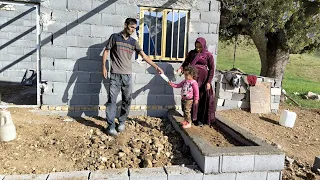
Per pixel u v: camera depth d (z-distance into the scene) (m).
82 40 5.73
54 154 4.32
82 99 5.89
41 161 4.09
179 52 6.27
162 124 5.81
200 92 5.46
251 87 7.64
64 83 5.78
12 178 3.56
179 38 6.23
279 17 8.24
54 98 5.79
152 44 6.11
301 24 8.80
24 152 4.26
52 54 5.66
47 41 5.60
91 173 3.77
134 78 6.04
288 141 6.01
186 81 5.10
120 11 5.80
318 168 4.57
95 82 5.90
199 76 5.35
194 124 5.58
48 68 5.68
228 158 3.92
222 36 11.10
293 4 8.41
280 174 4.08
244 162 3.96
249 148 4.13
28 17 9.95
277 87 7.90
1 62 9.98
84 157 4.30
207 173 3.90
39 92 5.91
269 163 4.02
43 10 5.50
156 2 5.91
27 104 6.59
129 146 4.73
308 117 8.02
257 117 7.34
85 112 5.94
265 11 8.35
